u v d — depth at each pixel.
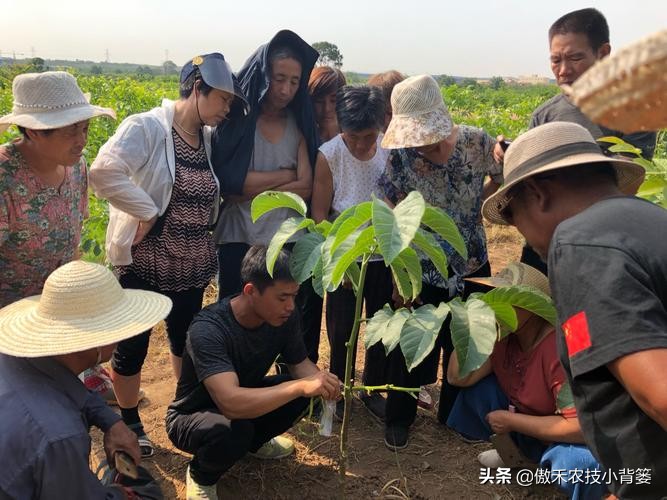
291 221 2.02
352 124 2.97
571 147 1.51
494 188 3.09
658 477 1.35
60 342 1.86
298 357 2.84
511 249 6.64
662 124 0.62
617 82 0.60
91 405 2.23
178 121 2.95
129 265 2.98
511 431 2.70
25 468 1.72
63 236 2.62
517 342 2.72
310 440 3.20
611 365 1.22
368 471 2.97
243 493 2.81
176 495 2.81
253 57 3.20
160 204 2.87
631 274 1.22
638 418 1.34
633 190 1.81
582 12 3.11
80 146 2.42
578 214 1.40
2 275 2.51
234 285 3.47
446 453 3.13
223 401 2.39
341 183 3.21
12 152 2.37
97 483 1.88
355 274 2.16
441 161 2.82
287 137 3.34
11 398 1.79
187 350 2.58
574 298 1.28
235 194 3.21
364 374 3.39
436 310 1.86
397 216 1.55
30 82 2.29
